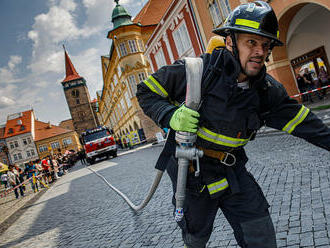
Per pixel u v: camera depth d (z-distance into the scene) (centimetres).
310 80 1294
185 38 1819
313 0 903
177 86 139
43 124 8038
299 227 259
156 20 3112
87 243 377
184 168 133
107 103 5753
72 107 9225
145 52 2720
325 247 217
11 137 7425
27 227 592
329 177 361
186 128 123
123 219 446
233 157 140
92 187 915
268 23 114
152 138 2930
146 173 859
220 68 125
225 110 125
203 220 147
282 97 137
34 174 1430
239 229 142
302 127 136
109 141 2308
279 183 392
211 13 1446
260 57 119
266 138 784
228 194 142
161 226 365
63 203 770
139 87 146
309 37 1430
